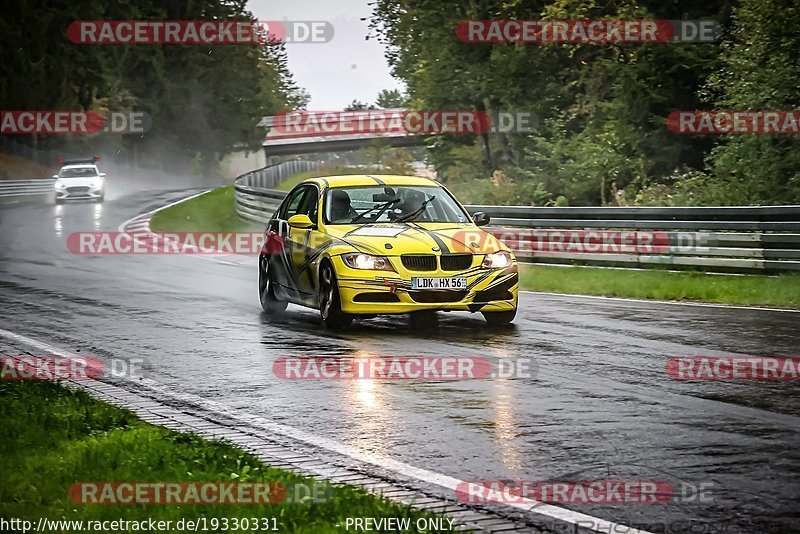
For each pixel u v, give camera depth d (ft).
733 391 71.92
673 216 146.10
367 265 98.84
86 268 169.48
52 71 550.36
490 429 62.28
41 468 51.98
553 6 246.47
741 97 197.26
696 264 141.49
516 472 53.21
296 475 51.55
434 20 319.68
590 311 115.03
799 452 56.13
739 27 220.23
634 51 249.75
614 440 59.16
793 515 45.68
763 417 64.13
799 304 117.91
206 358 88.12
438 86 334.65
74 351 92.43
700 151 253.03
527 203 252.42
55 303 125.80
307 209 111.24
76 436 59.36
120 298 130.72
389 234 102.06
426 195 109.50
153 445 56.75
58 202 362.53
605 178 252.21
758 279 133.28
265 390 75.00
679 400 69.21
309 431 62.69
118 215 303.48
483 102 334.24
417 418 65.41
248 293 136.15
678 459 54.95
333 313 100.73
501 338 96.07
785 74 194.80
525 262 166.61
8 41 532.32
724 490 49.39
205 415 67.51
